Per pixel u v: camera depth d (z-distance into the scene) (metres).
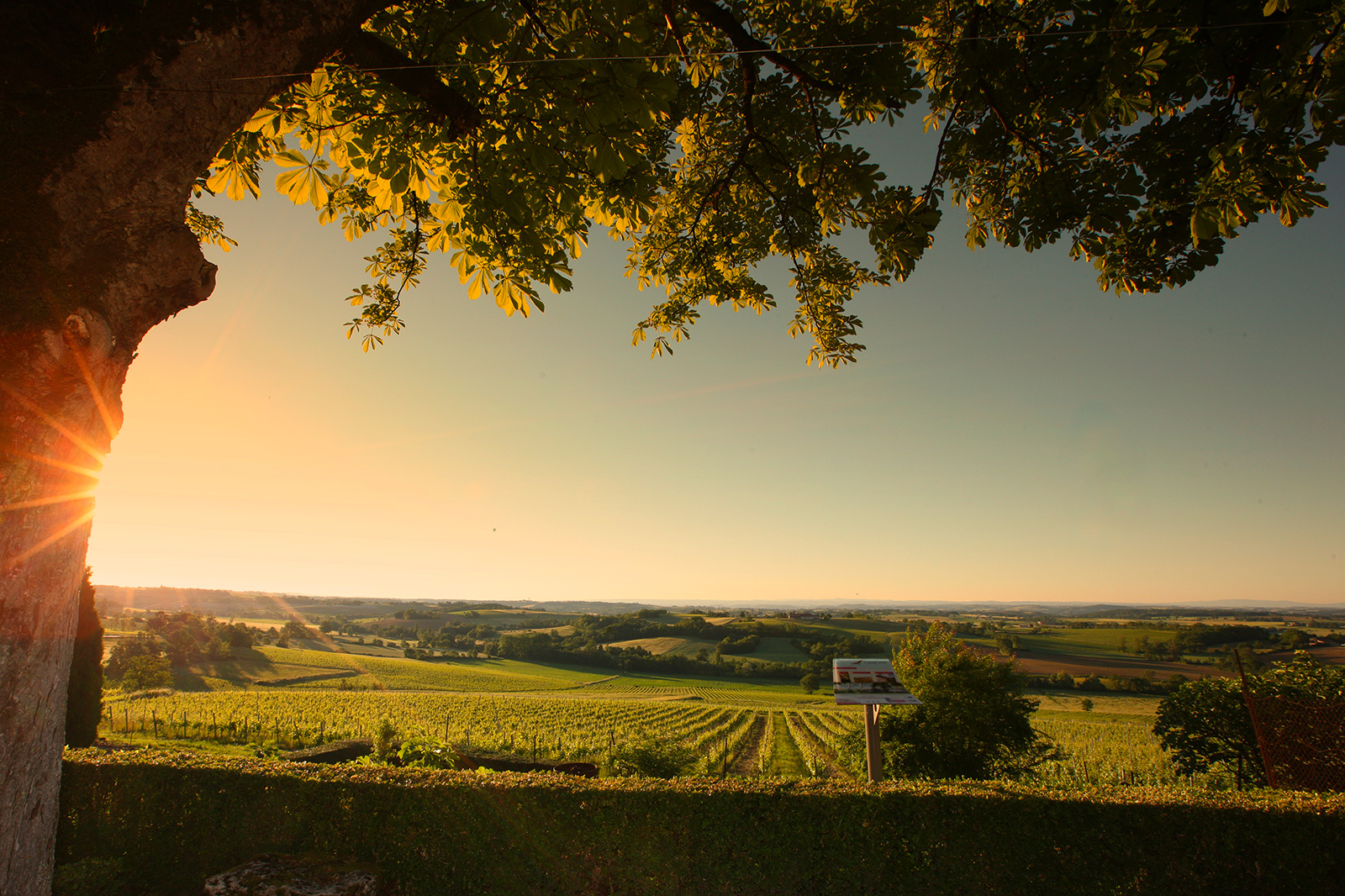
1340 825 5.72
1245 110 5.11
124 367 2.78
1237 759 12.30
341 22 3.01
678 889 6.47
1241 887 5.78
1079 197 6.03
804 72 5.97
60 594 2.63
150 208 2.65
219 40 2.64
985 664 17.75
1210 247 5.84
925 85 6.32
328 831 6.97
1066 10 5.25
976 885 6.17
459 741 42.81
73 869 6.47
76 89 2.43
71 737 13.33
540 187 5.62
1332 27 4.30
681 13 6.51
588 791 6.82
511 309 6.05
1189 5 4.60
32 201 2.36
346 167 5.50
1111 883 5.98
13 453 2.36
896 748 17.58
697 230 8.27
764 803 6.59
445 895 6.68
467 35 4.65
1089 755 32.59
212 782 7.30
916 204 6.29
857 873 6.34
